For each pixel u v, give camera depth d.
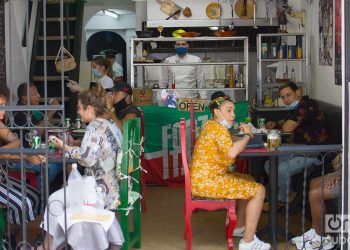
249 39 8.69
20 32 8.18
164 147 7.12
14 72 7.62
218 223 5.57
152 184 7.21
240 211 5.06
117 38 13.48
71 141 5.20
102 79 8.11
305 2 7.85
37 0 8.91
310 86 7.66
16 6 7.98
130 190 4.55
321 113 5.70
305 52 7.68
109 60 8.91
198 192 4.55
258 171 6.04
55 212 4.01
